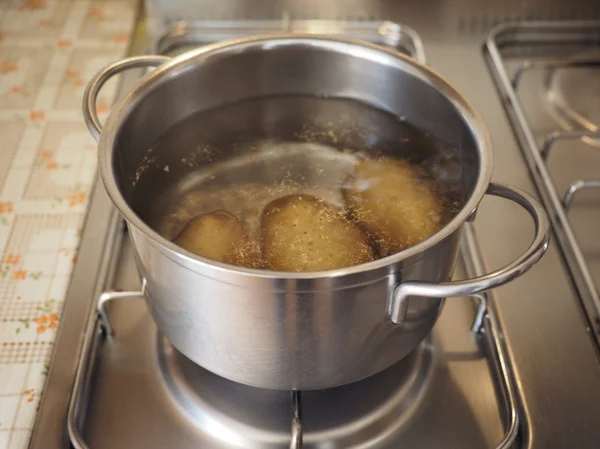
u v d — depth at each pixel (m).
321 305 0.28
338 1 0.65
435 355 0.40
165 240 0.28
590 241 0.47
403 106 0.42
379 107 0.44
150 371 0.38
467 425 0.36
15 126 0.55
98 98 0.57
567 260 0.44
